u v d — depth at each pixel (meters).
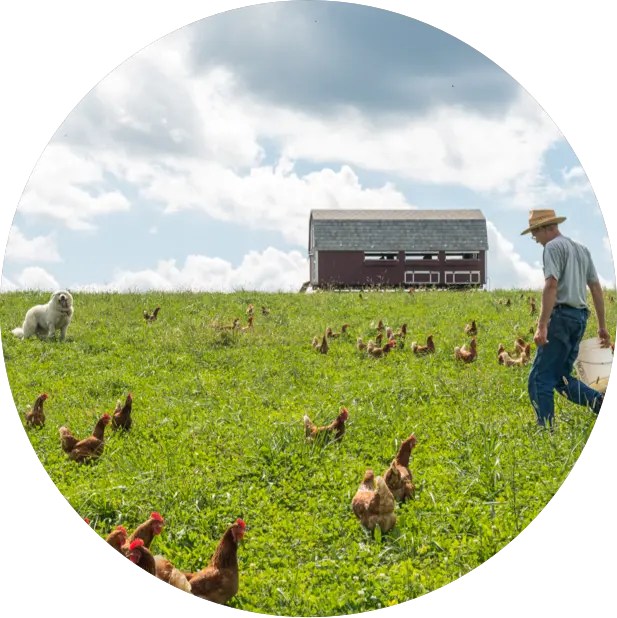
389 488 7.47
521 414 8.93
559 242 8.41
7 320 13.10
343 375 10.64
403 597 6.62
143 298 15.13
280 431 8.54
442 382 10.02
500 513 7.34
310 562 6.92
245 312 14.29
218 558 6.52
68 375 10.62
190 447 8.45
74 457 8.20
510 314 13.53
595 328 9.79
